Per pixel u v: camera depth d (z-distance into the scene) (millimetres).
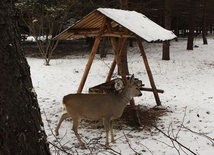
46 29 19578
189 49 25562
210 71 15758
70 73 15086
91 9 21891
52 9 18594
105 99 6152
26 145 2816
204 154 5621
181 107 9102
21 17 19281
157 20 32562
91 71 15617
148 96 10555
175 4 31438
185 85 12508
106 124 6125
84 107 6098
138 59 20688
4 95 2688
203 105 9352
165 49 19875
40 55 22438
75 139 6395
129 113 7926
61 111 8469
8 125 2705
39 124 2996
